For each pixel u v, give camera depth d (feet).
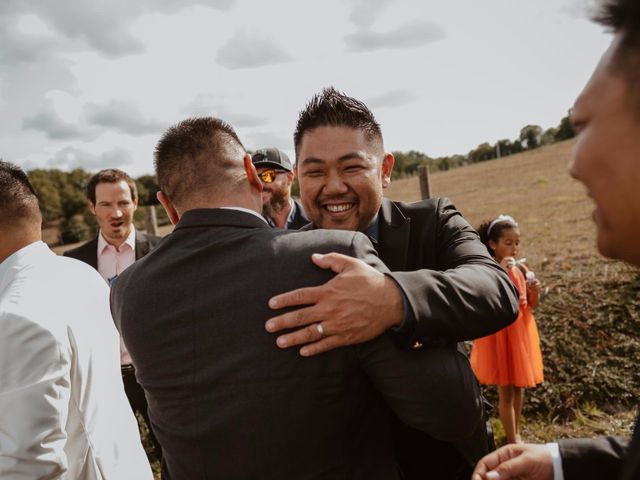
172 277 3.56
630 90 1.83
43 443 4.64
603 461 3.15
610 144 1.89
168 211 4.36
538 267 21.88
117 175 11.37
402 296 3.41
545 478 3.22
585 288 18.16
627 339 14.98
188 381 3.41
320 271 3.40
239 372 3.27
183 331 3.43
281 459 3.26
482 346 11.55
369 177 4.99
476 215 42.55
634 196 1.88
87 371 5.60
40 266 5.63
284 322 3.21
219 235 3.64
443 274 3.80
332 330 3.22
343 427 3.35
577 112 2.04
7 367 4.58
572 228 29.89
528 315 11.47
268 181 10.91
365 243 3.73
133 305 3.64
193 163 3.87
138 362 3.68
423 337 3.44
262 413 3.23
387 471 3.63
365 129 5.00
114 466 5.85
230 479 3.34
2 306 4.89
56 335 4.88
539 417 12.96
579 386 13.61
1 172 5.82
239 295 3.35
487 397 13.94
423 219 5.34
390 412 4.70
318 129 4.96
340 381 3.28
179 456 3.53
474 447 4.76
